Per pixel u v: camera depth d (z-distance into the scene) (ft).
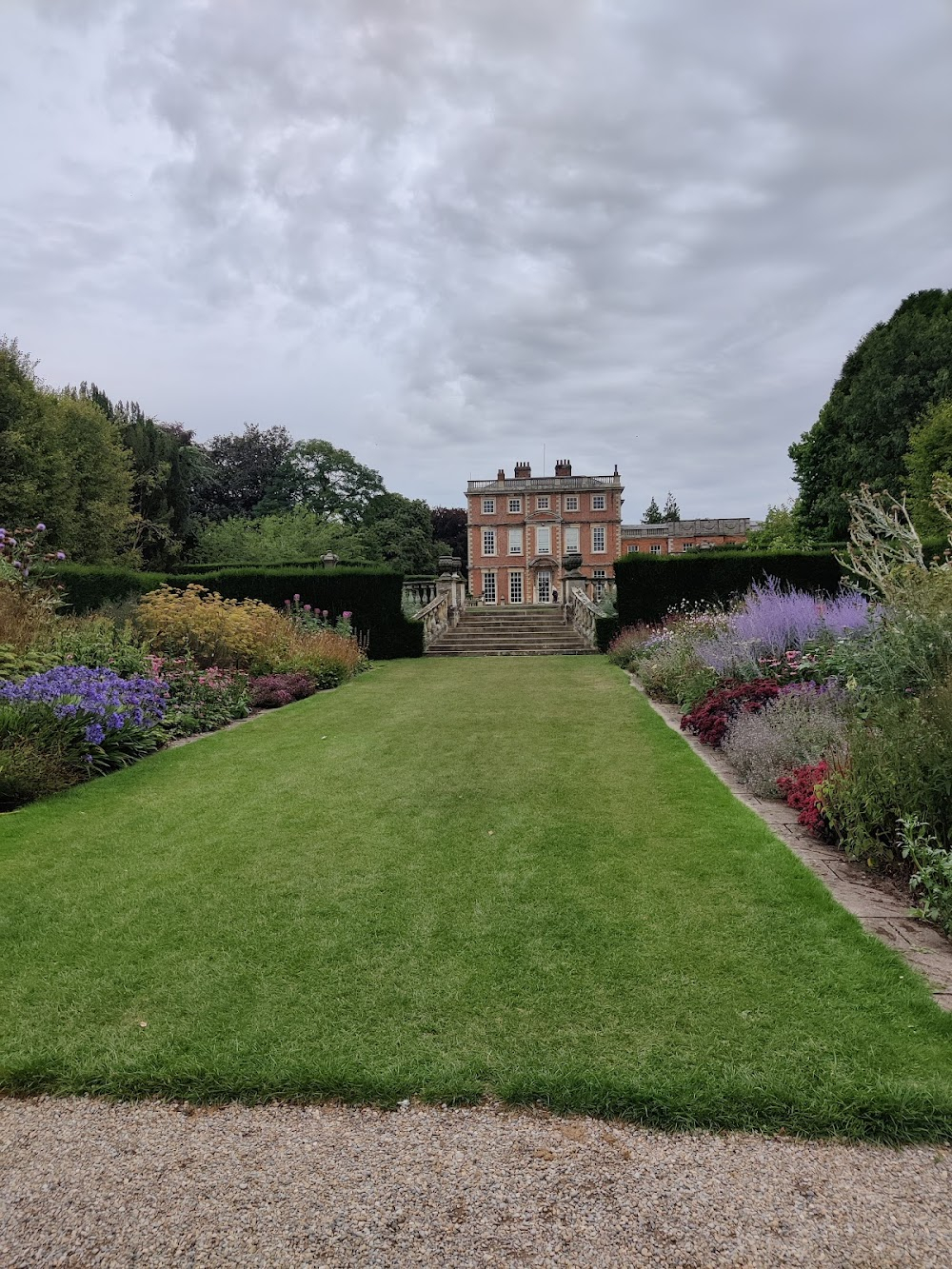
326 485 140.87
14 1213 4.76
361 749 19.40
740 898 9.49
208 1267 4.31
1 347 65.46
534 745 19.29
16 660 21.09
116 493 75.25
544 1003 7.09
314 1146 5.32
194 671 26.43
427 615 52.08
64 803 14.70
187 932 8.88
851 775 11.22
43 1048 6.52
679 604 46.88
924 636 15.70
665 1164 5.07
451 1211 4.70
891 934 8.55
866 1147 5.21
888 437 75.92
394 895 9.86
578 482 137.39
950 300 83.15
